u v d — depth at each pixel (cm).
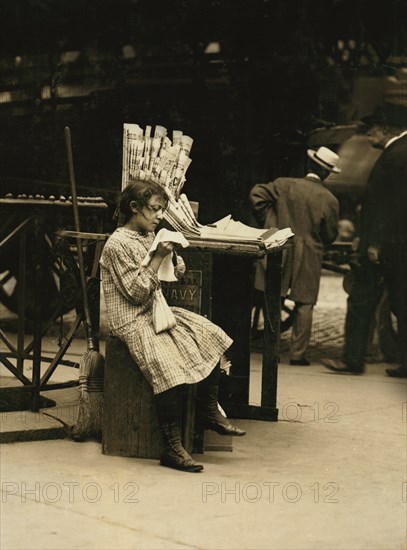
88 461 514
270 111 952
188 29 996
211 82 962
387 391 741
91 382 547
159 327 506
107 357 523
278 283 636
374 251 803
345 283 840
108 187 902
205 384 529
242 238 552
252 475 502
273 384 637
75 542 395
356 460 539
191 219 558
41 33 956
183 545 394
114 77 962
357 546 399
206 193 909
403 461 539
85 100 938
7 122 917
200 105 948
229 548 392
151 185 518
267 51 988
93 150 913
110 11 984
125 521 421
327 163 855
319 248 852
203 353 511
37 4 949
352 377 804
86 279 590
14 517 423
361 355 834
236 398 647
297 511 443
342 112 986
